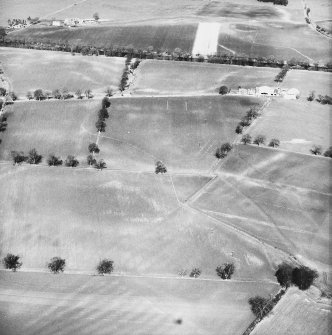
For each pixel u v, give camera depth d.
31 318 133.88
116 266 151.88
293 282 145.25
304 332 130.75
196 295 142.38
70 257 155.00
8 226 167.00
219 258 155.50
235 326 132.38
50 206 176.12
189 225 169.00
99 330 130.50
